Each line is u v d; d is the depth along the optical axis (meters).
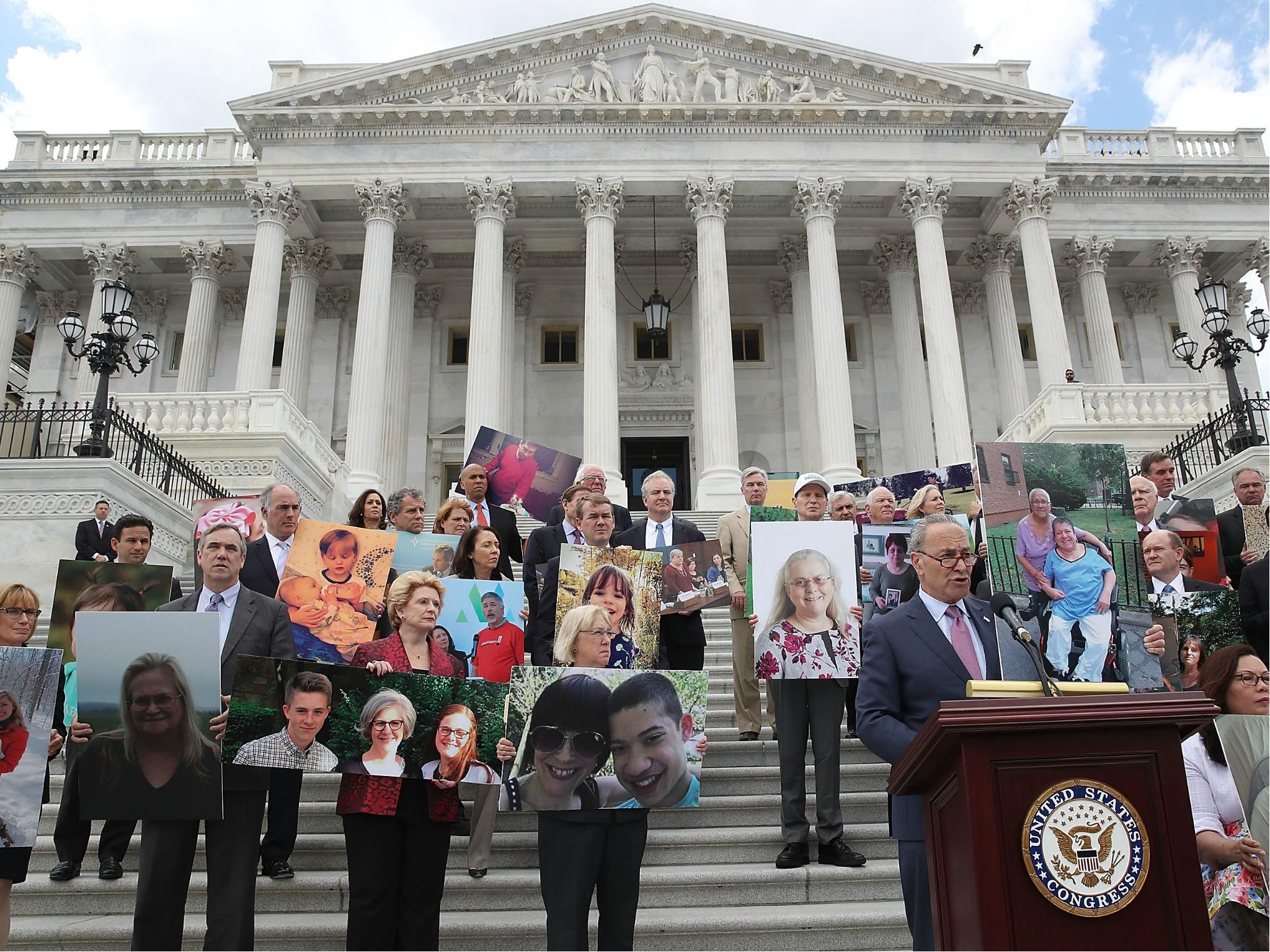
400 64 32.53
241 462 23.25
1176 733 3.98
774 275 38.47
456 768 6.20
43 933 7.18
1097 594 7.02
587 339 30.62
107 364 17.91
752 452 36.84
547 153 32.56
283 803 7.96
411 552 8.55
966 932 4.02
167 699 5.98
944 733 3.98
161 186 35.41
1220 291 18.77
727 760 10.14
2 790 5.88
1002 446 7.29
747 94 33.34
